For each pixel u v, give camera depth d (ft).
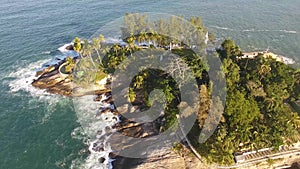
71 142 226.79
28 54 357.20
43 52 361.10
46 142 228.43
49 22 452.76
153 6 510.99
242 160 187.42
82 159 212.02
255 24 420.77
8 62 339.98
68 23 448.24
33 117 255.09
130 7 508.12
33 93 284.61
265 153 191.11
